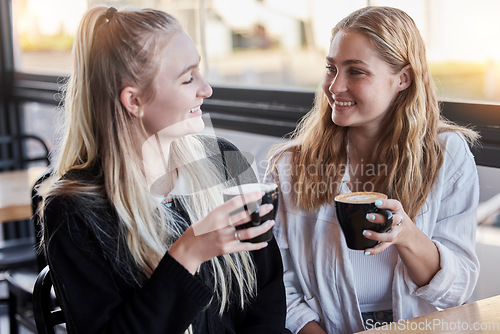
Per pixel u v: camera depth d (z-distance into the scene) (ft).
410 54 4.28
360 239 3.65
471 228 4.54
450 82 5.63
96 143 3.87
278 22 8.23
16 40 11.84
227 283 4.22
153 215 3.85
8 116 12.17
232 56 8.66
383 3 6.09
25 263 8.37
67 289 3.64
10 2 11.81
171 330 3.50
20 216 7.47
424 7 5.74
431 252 4.19
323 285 4.66
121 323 3.48
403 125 4.42
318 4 7.50
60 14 10.57
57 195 3.73
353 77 4.27
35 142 11.83
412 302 4.52
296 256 4.78
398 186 4.47
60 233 3.65
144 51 3.70
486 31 5.42
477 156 5.28
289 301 4.80
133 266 3.75
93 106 3.81
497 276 5.26
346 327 4.64
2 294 10.93
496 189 5.23
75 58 3.86
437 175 4.49
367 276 4.60
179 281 3.46
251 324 4.30
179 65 3.75
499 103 5.27
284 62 8.12
